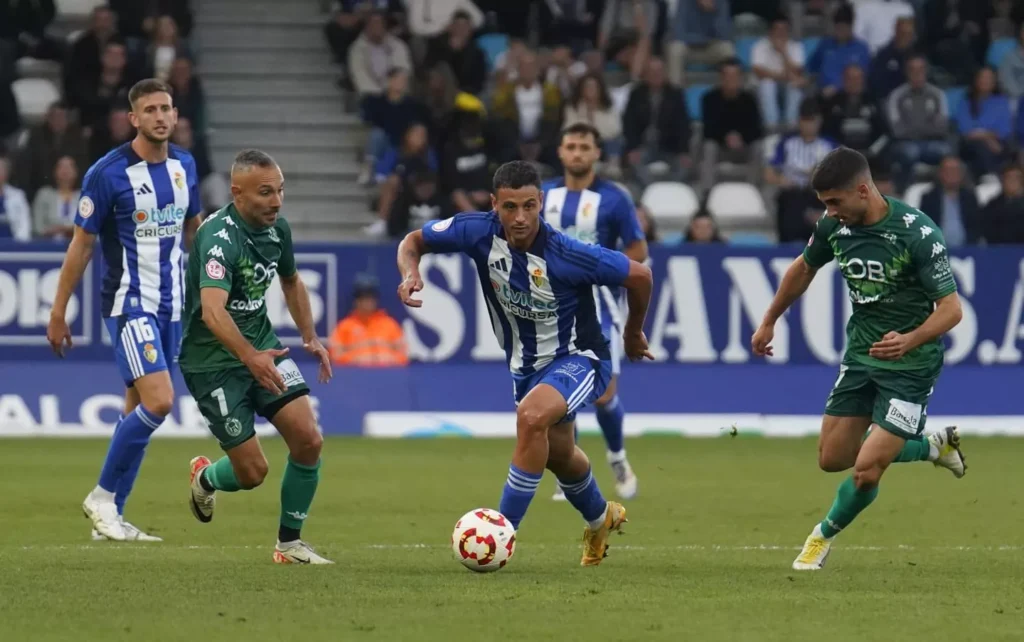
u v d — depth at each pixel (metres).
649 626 20.91
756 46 77.62
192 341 26.94
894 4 81.06
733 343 60.97
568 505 39.94
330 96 76.81
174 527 34.12
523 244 25.86
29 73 75.88
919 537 33.19
